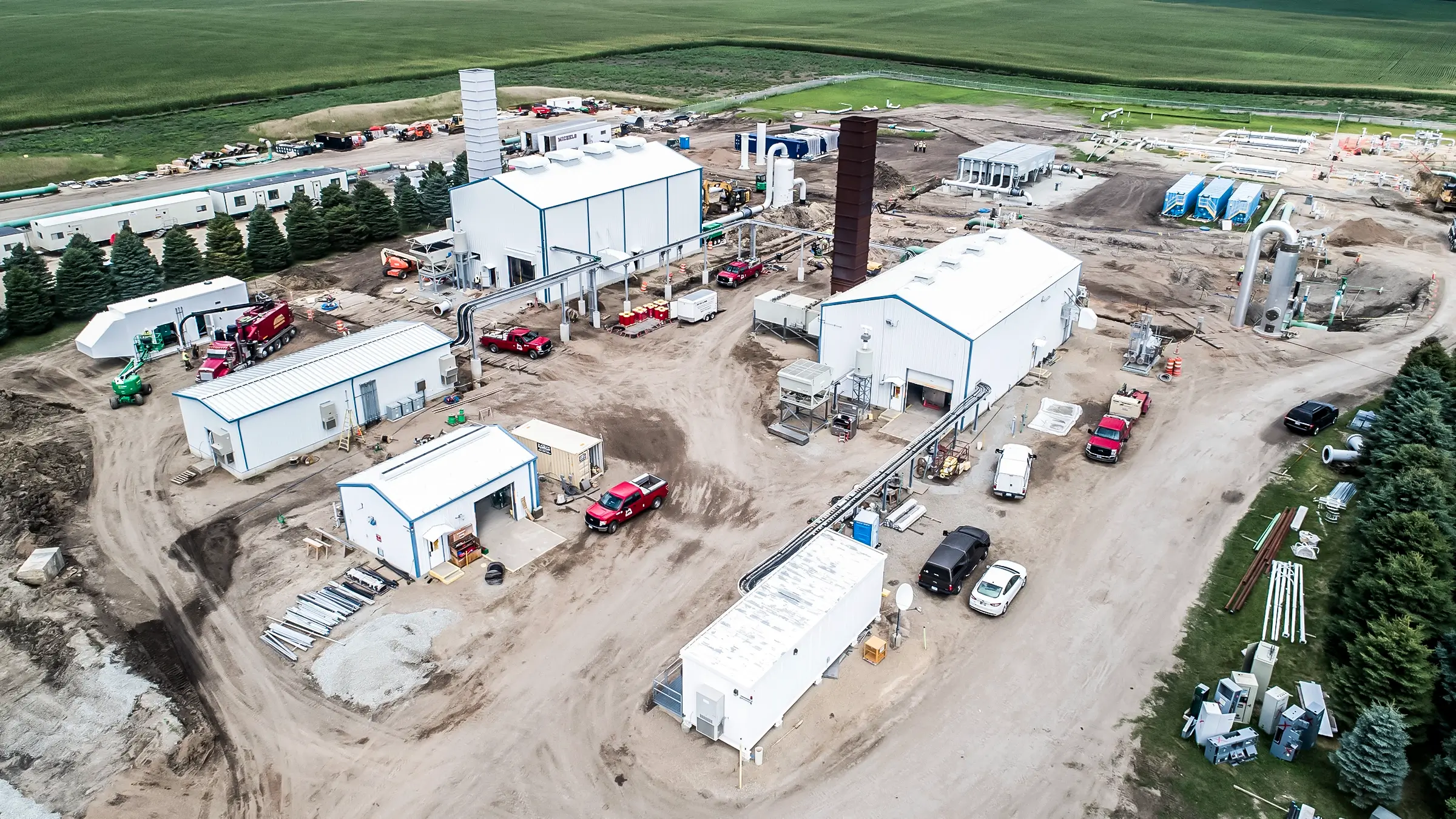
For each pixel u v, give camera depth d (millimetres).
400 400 56844
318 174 103125
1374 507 42594
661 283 80062
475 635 38750
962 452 51594
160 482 50062
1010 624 39719
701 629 39156
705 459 52531
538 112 151625
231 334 64562
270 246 80188
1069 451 53031
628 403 58844
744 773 32438
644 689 36188
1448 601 36000
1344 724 34125
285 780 32219
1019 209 102562
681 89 179875
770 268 82938
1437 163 118875
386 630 38438
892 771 32500
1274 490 49125
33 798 31281
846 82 187000
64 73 181500
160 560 43594
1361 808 30875
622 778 32281
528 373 62875
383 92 171625
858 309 56844
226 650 38000
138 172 115188
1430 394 50531
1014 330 58188
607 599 41000
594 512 45562
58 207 98562
